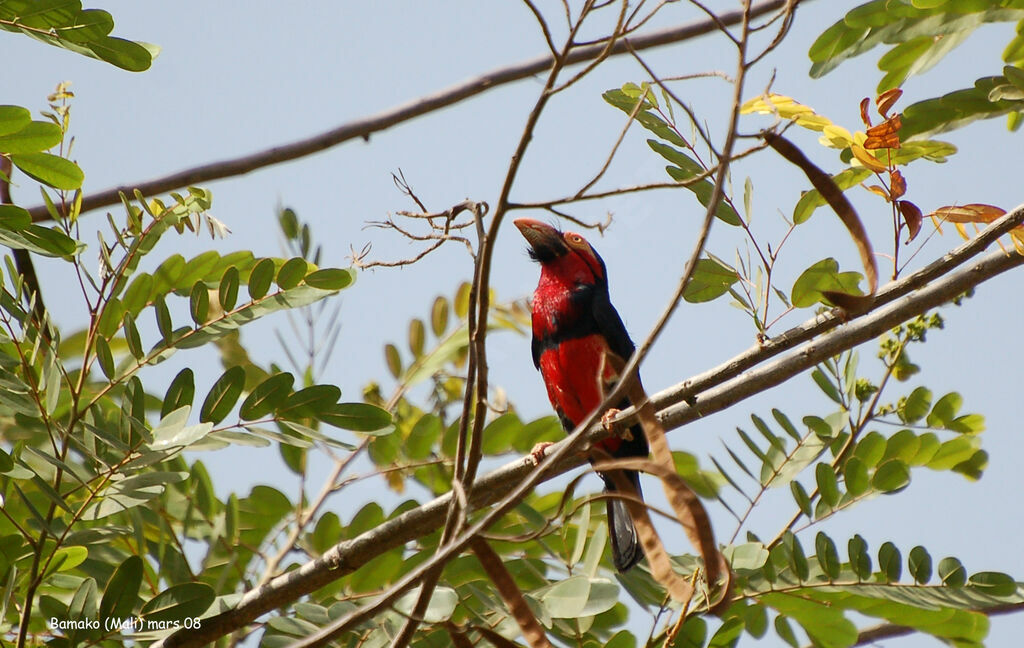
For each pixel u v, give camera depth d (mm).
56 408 8641
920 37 7984
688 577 8906
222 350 10586
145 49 7746
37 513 7590
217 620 8445
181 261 9852
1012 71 7855
